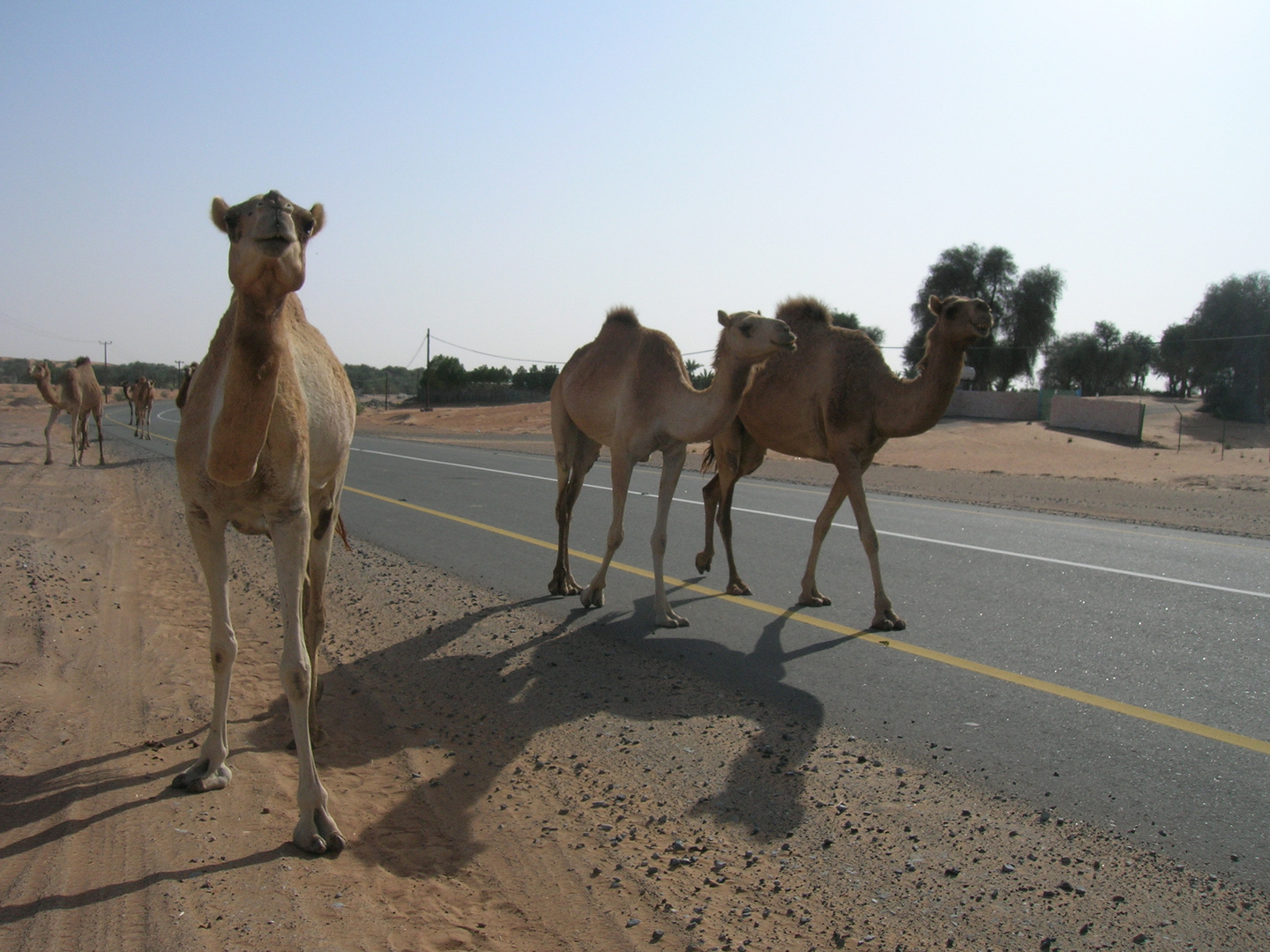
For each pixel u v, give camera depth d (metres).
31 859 3.21
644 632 6.98
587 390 7.67
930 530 11.95
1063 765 4.55
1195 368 54.22
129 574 8.04
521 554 10.06
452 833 3.71
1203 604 7.89
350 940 2.83
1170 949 3.00
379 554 9.91
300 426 3.56
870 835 3.79
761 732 4.95
